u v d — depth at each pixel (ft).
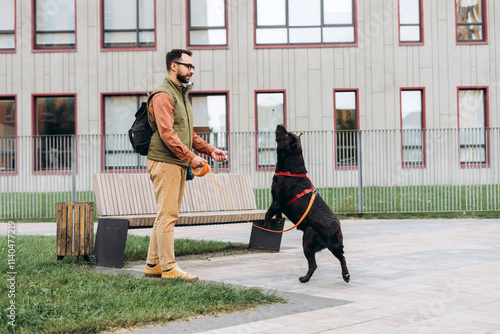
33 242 25.14
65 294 13.51
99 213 19.81
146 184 21.61
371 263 19.69
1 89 57.93
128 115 57.98
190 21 57.77
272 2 57.67
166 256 15.94
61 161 44.21
